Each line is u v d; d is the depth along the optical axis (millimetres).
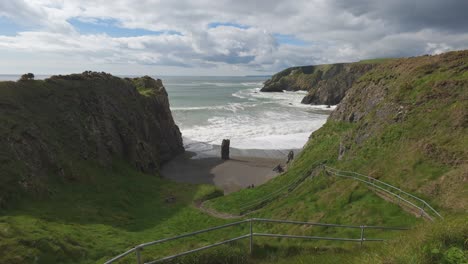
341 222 22281
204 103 141750
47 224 23609
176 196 41188
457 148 24141
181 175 56844
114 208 34500
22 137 36094
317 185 32469
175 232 28172
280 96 182625
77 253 19797
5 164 30859
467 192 19547
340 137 45312
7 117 37719
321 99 143375
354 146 37281
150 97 70438
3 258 16766
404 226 18906
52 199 32406
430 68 39156
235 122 94375
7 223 20641
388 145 31766
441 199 20344
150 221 31859
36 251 18156
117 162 49312
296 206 29016
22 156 33969
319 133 51688
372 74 52625
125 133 54656
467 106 27938
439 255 8664
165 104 75688
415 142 28609
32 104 43938
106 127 51594
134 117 60344
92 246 21359
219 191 43719
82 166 41719
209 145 73438
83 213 30234
